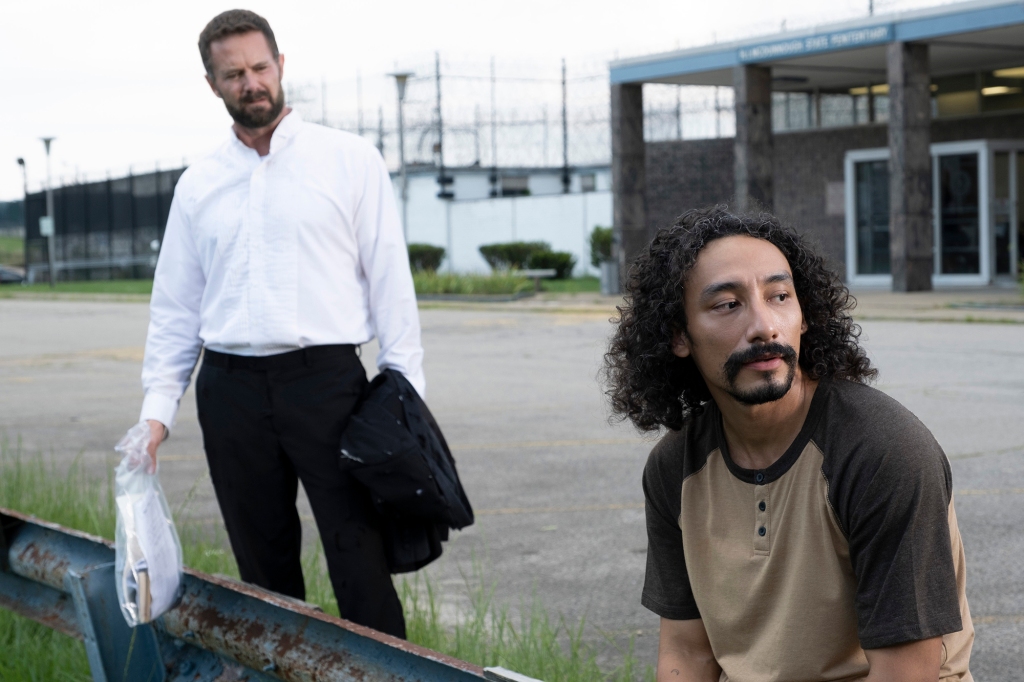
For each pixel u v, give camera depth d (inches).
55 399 474.3
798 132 1132.5
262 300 142.9
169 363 152.2
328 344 144.2
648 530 93.3
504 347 642.2
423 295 1165.1
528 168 1748.3
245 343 143.0
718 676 93.0
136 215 1983.3
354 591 144.7
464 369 538.0
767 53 929.5
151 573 122.0
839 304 83.9
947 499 77.3
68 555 144.2
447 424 377.4
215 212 146.7
